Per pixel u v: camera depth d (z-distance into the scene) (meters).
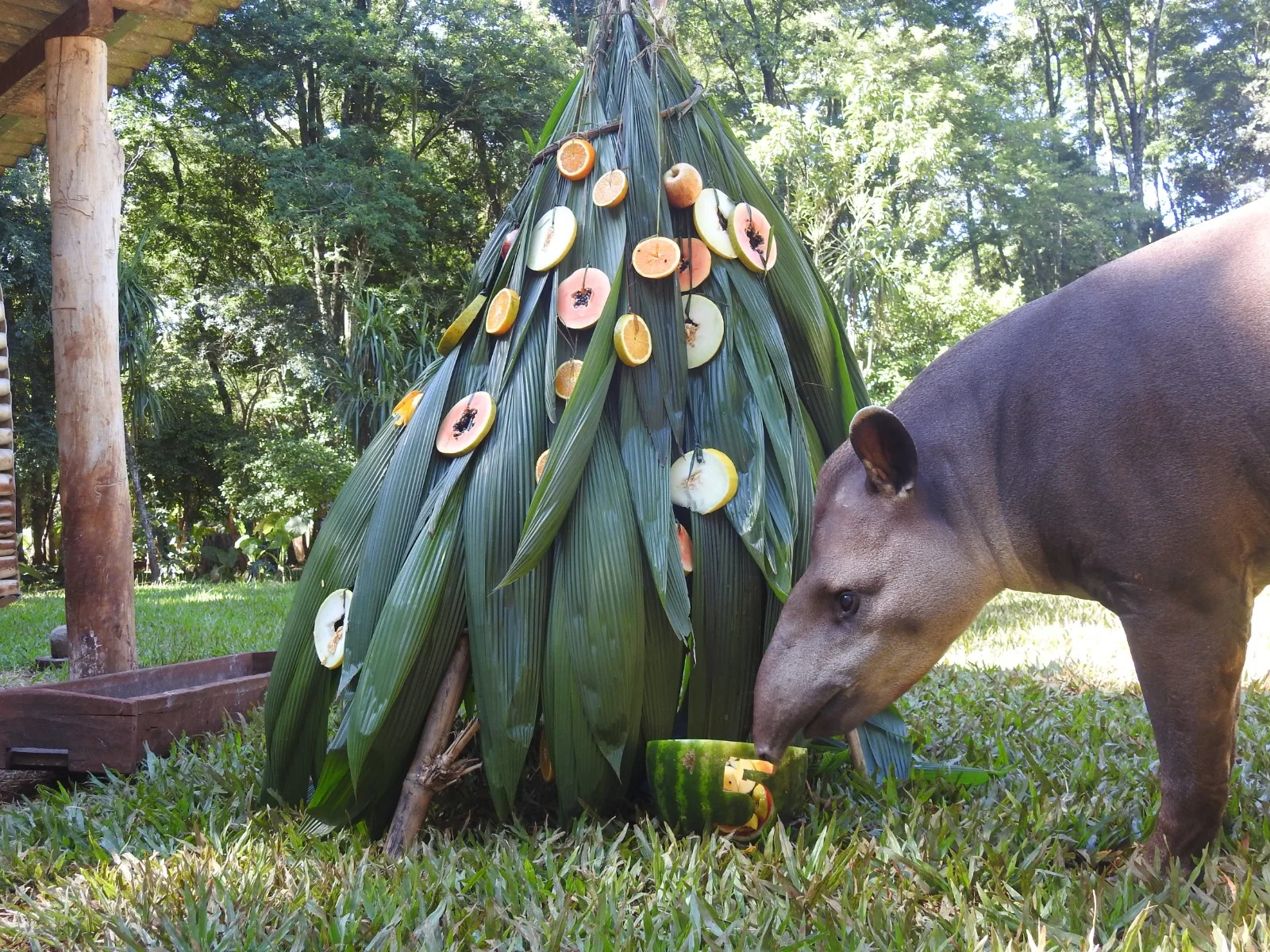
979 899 1.56
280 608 6.80
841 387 2.19
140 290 10.71
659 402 1.91
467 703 2.16
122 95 14.95
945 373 1.69
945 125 10.59
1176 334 1.44
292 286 14.38
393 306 13.03
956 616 1.63
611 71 2.15
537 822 2.04
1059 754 2.42
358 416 10.83
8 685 4.24
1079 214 17.12
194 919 1.54
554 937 1.43
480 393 1.96
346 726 1.86
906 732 2.28
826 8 16.56
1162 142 22.50
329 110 16.75
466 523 1.87
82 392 3.54
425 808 1.90
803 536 1.90
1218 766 1.50
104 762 2.45
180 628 5.63
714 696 1.89
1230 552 1.43
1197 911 1.46
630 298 1.94
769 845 1.72
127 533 3.62
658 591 1.80
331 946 1.48
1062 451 1.50
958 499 1.61
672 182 2.00
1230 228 1.49
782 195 10.94
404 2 15.12
